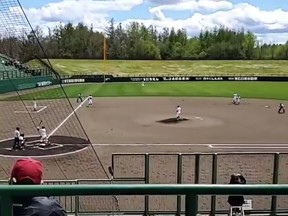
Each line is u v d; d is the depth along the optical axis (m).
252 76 86.25
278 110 43.09
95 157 21.38
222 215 12.32
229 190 2.34
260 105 47.38
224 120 36.50
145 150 24.19
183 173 17.36
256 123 34.91
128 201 13.57
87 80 79.56
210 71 103.69
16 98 44.41
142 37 131.38
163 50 131.25
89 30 120.06
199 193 2.33
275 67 108.94
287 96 56.59
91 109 42.91
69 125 32.75
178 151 24.02
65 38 115.50
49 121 34.47
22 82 45.59
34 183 2.63
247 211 12.41
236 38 134.88
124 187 2.30
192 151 24.06
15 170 2.65
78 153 22.59
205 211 12.59
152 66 110.12
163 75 94.19
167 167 18.28
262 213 12.46
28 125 32.53
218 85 74.25
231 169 17.23
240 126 33.38
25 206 2.48
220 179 15.96
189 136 28.92
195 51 134.75
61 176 17.69
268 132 30.69
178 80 83.19
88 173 18.11
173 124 34.25
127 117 37.88
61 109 41.41
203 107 45.31
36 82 46.06
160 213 12.46
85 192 2.29
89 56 117.44
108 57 121.25
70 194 2.29
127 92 62.06
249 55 132.75
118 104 47.69
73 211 11.67
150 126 33.16
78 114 39.06
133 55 123.75
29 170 2.65
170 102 49.97
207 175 17.20
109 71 100.38
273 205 12.47
